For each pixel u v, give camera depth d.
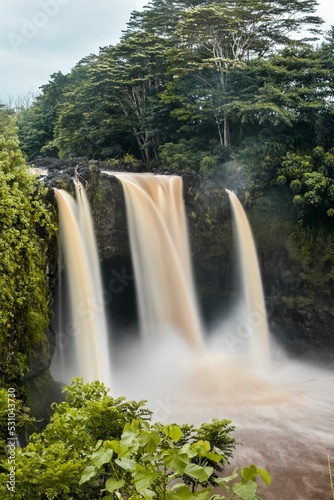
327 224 34.69
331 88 37.81
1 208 16.92
